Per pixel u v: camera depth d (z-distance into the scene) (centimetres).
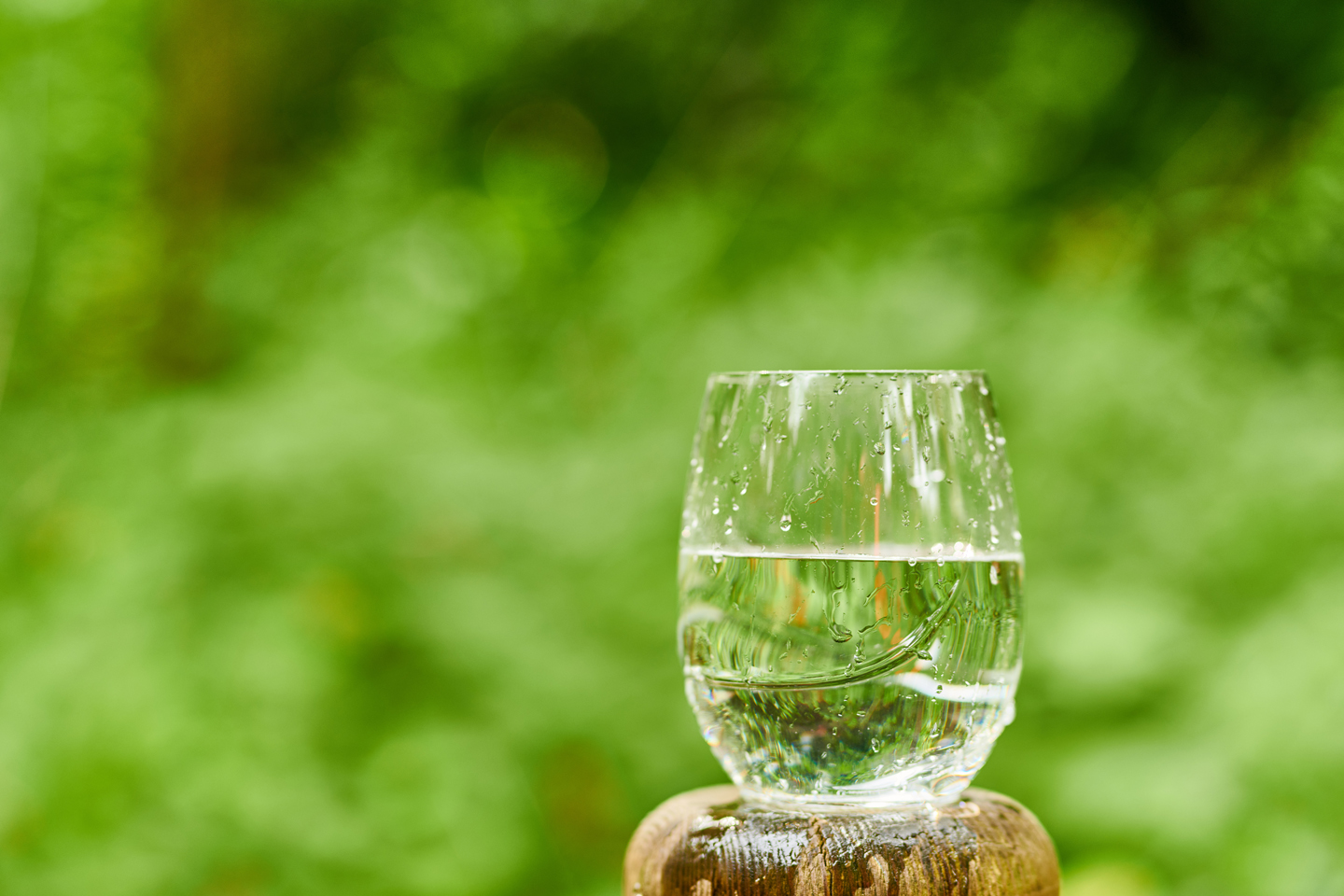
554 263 387
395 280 327
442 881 237
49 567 279
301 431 271
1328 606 247
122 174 333
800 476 69
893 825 68
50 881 232
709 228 353
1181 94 391
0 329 308
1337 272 292
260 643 250
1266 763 234
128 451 283
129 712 245
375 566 260
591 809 259
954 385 72
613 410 314
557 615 266
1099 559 275
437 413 294
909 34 398
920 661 68
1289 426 280
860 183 373
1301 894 220
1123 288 315
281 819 237
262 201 369
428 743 248
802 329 303
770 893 67
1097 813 240
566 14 436
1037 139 378
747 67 424
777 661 68
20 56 312
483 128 451
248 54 383
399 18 431
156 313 333
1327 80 350
